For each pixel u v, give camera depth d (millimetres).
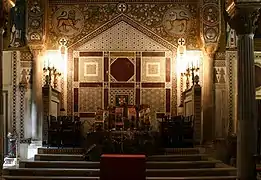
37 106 20969
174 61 22047
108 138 18328
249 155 15180
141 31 22125
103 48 22109
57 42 21906
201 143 20703
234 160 19547
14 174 17094
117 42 22109
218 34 21094
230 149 20203
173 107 21969
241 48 15508
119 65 22125
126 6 22094
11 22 21312
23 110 21188
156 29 22094
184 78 21922
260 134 20750
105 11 22109
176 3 22062
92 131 19078
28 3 20953
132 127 19750
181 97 21906
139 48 22094
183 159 18281
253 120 15367
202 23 21156
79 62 22062
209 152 20250
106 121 19938
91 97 22031
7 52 21312
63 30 21969
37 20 20938
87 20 22062
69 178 16438
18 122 21188
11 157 20641
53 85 21641
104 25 22094
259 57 21500
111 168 13969
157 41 22094
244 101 15391
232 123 21375
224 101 21391
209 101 21125
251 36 15523
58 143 19469
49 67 20953
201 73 21625
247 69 15445
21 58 21312
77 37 22047
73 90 22000
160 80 22062
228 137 20656
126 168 13953
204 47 21219
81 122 20562
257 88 21562
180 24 22031
